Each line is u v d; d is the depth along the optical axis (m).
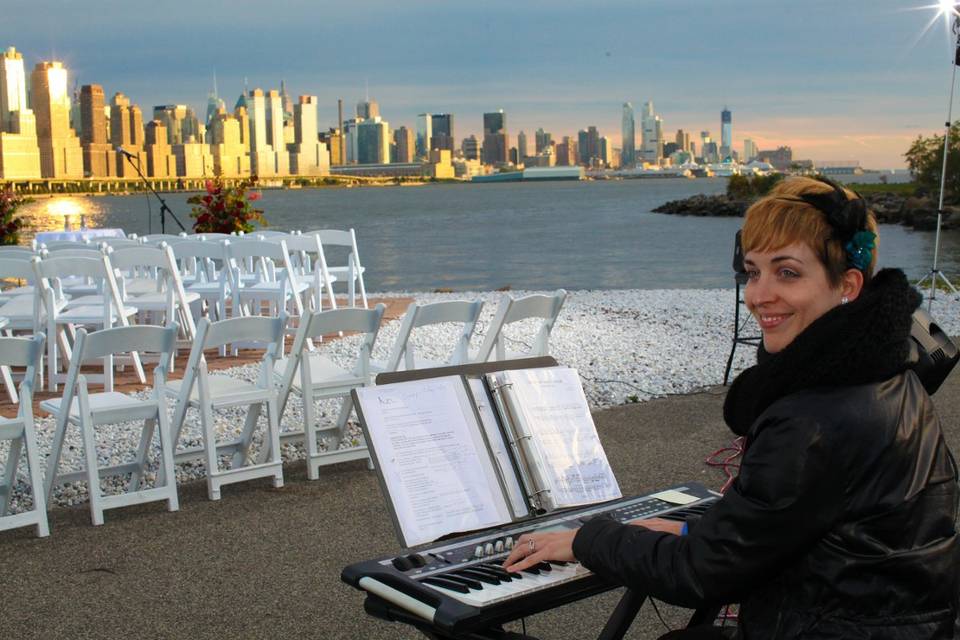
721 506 1.90
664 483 5.50
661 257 30.23
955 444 6.16
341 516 5.03
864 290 1.97
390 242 39.16
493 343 6.31
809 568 1.85
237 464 5.81
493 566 2.22
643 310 12.26
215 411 7.16
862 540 1.81
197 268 11.76
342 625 3.80
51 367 7.97
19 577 4.28
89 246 9.98
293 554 4.52
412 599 2.10
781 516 1.81
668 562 1.94
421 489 2.38
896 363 1.83
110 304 7.96
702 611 2.48
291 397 7.55
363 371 5.96
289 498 5.33
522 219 61.88
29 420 4.71
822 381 1.83
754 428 1.91
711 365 8.64
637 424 6.75
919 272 24.17
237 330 5.38
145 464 5.47
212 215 13.57
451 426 2.50
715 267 26.44
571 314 11.91
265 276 10.97
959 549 1.91
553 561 2.24
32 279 7.84
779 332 1.98
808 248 1.94
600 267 27.05
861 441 1.80
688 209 70.50
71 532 4.83
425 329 10.78
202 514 5.08
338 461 5.73
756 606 1.93
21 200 13.87
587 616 3.89
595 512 2.54
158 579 4.25
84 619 3.86
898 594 1.82
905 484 1.83
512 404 2.57
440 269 27.03
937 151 61.31
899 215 56.28
